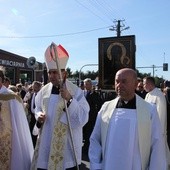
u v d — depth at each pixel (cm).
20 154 411
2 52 2466
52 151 390
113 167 310
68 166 390
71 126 391
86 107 402
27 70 2739
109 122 322
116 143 312
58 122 393
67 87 403
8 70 2536
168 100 766
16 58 2612
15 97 414
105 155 320
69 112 385
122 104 322
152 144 314
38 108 423
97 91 967
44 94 414
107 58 1090
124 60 1075
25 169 416
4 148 396
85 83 937
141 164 308
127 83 313
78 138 400
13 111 411
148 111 317
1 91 411
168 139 745
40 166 396
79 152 401
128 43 1072
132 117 314
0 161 396
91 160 329
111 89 1085
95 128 340
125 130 312
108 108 331
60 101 397
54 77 392
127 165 307
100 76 1100
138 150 309
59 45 399
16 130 410
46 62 396
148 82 712
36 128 448
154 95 699
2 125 397
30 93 970
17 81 2611
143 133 310
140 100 321
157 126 317
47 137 399
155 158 308
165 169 310
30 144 425
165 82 1061
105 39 1095
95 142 337
